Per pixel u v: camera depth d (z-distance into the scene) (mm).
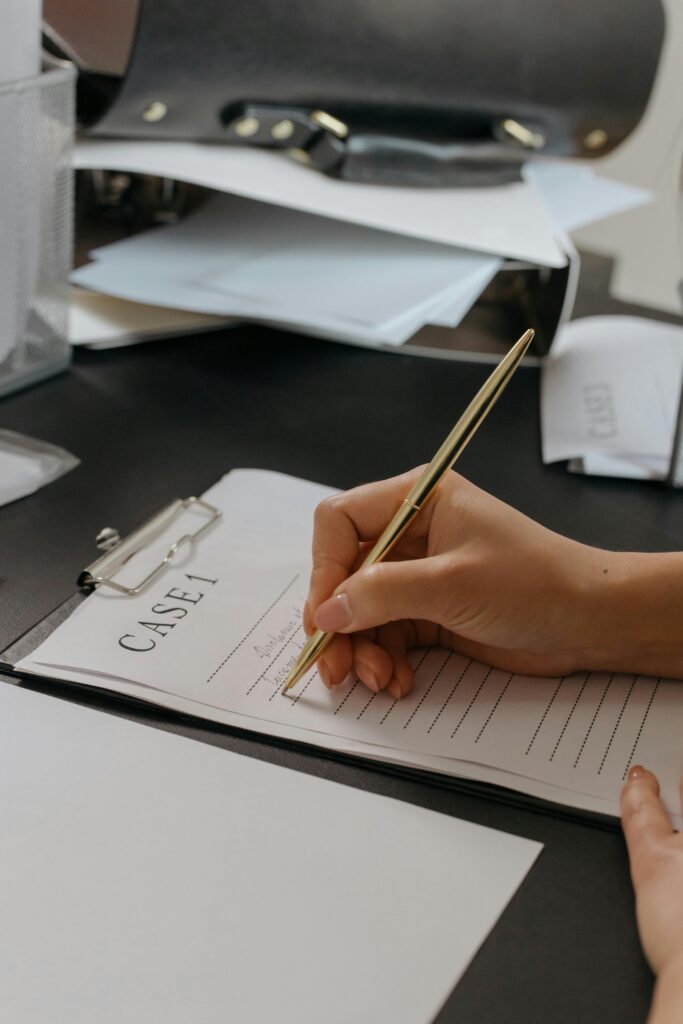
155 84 833
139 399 782
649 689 520
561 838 438
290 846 421
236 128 898
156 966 371
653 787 450
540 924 401
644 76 981
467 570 493
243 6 815
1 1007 355
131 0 788
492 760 468
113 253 905
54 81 710
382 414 791
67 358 811
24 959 370
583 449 746
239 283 873
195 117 881
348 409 794
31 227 723
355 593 490
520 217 910
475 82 930
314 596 531
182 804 438
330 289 876
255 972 371
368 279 896
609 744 482
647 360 864
